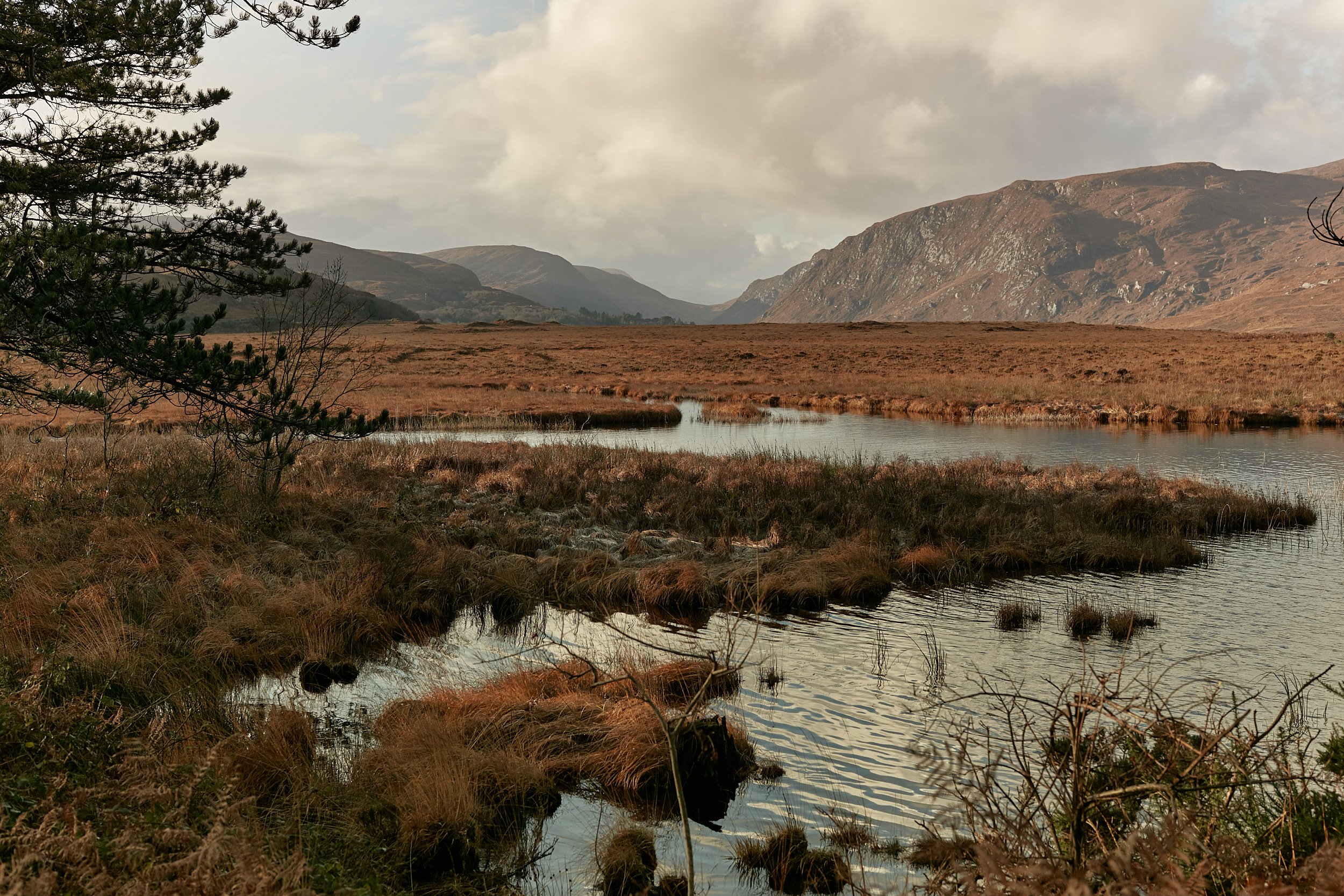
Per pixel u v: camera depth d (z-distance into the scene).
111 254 9.00
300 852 4.11
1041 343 92.19
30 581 9.06
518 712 7.27
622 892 5.09
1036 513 15.68
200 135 11.70
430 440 25.94
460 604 10.82
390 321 157.12
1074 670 8.80
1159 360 64.81
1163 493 17.45
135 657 7.61
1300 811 4.19
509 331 140.88
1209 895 3.43
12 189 9.67
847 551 12.95
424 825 5.39
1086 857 3.75
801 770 6.70
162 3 10.70
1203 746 3.79
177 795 4.58
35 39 9.80
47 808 4.13
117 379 9.72
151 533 11.02
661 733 6.53
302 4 10.74
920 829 5.80
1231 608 11.06
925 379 57.00
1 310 8.17
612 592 11.47
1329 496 18.98
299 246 11.92
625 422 36.44
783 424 36.78
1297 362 56.62
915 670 8.82
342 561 11.06
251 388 10.77
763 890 5.17
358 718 7.34
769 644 9.67
